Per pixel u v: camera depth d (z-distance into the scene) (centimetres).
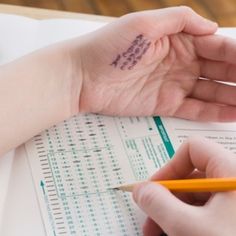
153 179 58
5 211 58
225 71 66
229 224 52
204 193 57
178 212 53
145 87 65
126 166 61
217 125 65
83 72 64
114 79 64
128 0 78
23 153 61
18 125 61
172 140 63
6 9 70
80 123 64
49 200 59
